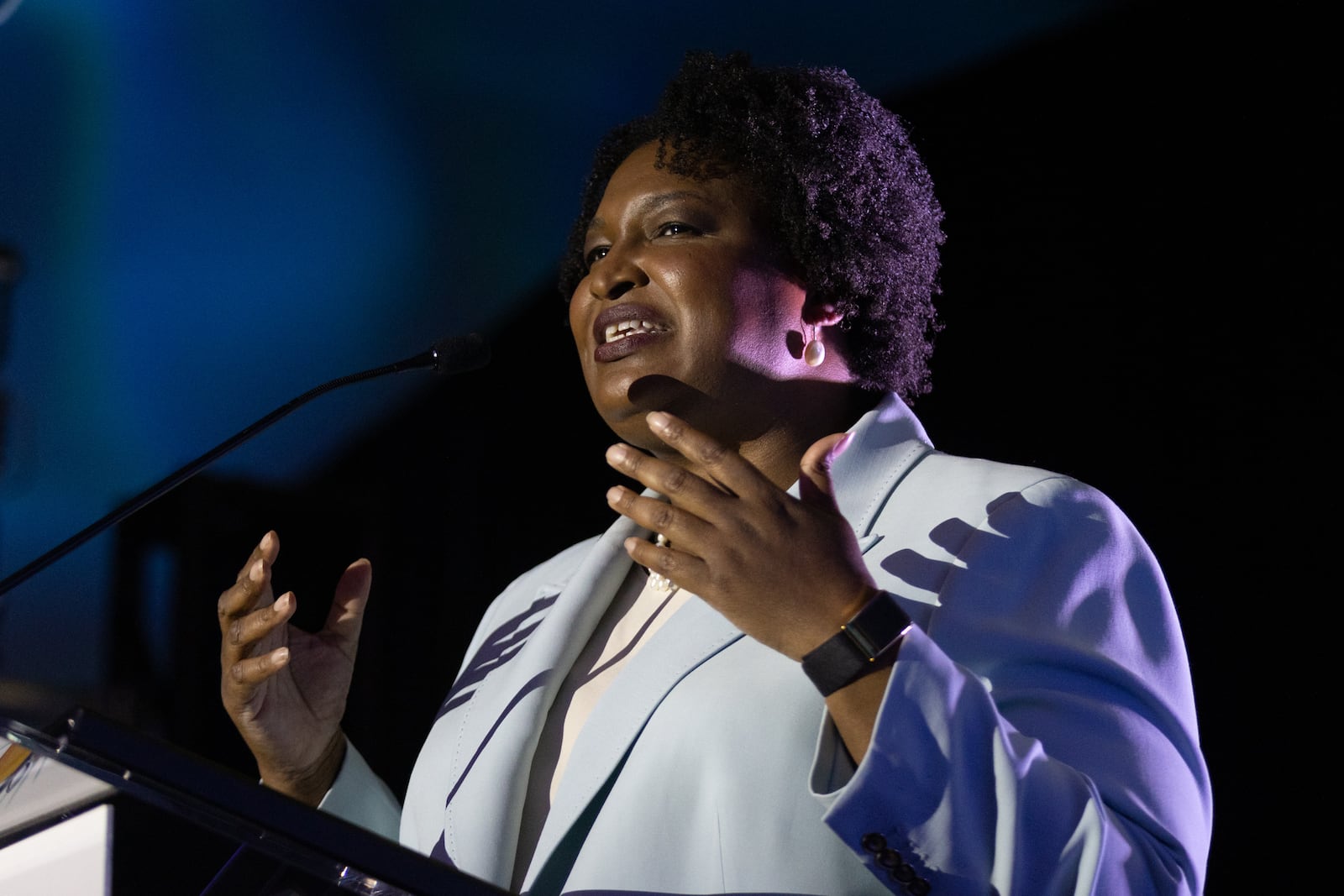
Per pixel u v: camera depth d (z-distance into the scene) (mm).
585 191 5512
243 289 9727
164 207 9594
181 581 9938
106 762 2484
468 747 4234
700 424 4234
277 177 9547
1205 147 6883
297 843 2533
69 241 9531
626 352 4172
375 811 4527
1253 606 6652
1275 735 6539
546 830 3768
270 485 10180
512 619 4895
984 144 7684
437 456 10641
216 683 9977
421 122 9266
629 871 3529
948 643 3586
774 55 7965
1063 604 3643
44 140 9477
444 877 2570
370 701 10438
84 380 9625
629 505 3107
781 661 3645
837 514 3174
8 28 9367
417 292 9695
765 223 4383
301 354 9883
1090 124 7289
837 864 3389
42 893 3352
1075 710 3459
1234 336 6805
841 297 4516
